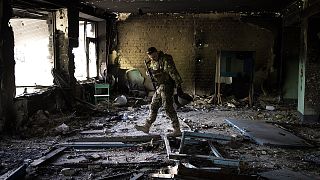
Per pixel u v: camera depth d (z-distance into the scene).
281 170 4.20
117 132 6.47
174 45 12.07
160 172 4.12
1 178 3.77
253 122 7.46
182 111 9.37
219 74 10.31
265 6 10.14
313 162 4.67
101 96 10.39
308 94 7.98
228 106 10.34
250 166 4.46
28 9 7.77
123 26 12.18
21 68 10.23
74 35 8.85
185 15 11.91
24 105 6.62
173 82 5.93
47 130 6.43
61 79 8.44
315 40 7.85
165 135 5.82
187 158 4.49
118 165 4.40
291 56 10.80
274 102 10.97
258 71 11.79
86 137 5.93
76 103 8.77
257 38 11.75
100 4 9.68
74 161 4.58
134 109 9.51
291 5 9.70
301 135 6.50
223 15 11.78
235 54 10.16
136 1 9.12
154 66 5.84
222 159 4.35
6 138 5.80
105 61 11.83
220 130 6.86
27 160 4.55
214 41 11.91
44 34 10.19
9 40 6.30
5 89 6.18
